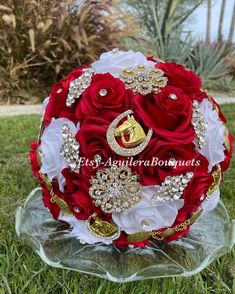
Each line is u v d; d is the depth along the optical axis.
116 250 0.44
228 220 0.51
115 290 0.43
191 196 0.40
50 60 1.84
